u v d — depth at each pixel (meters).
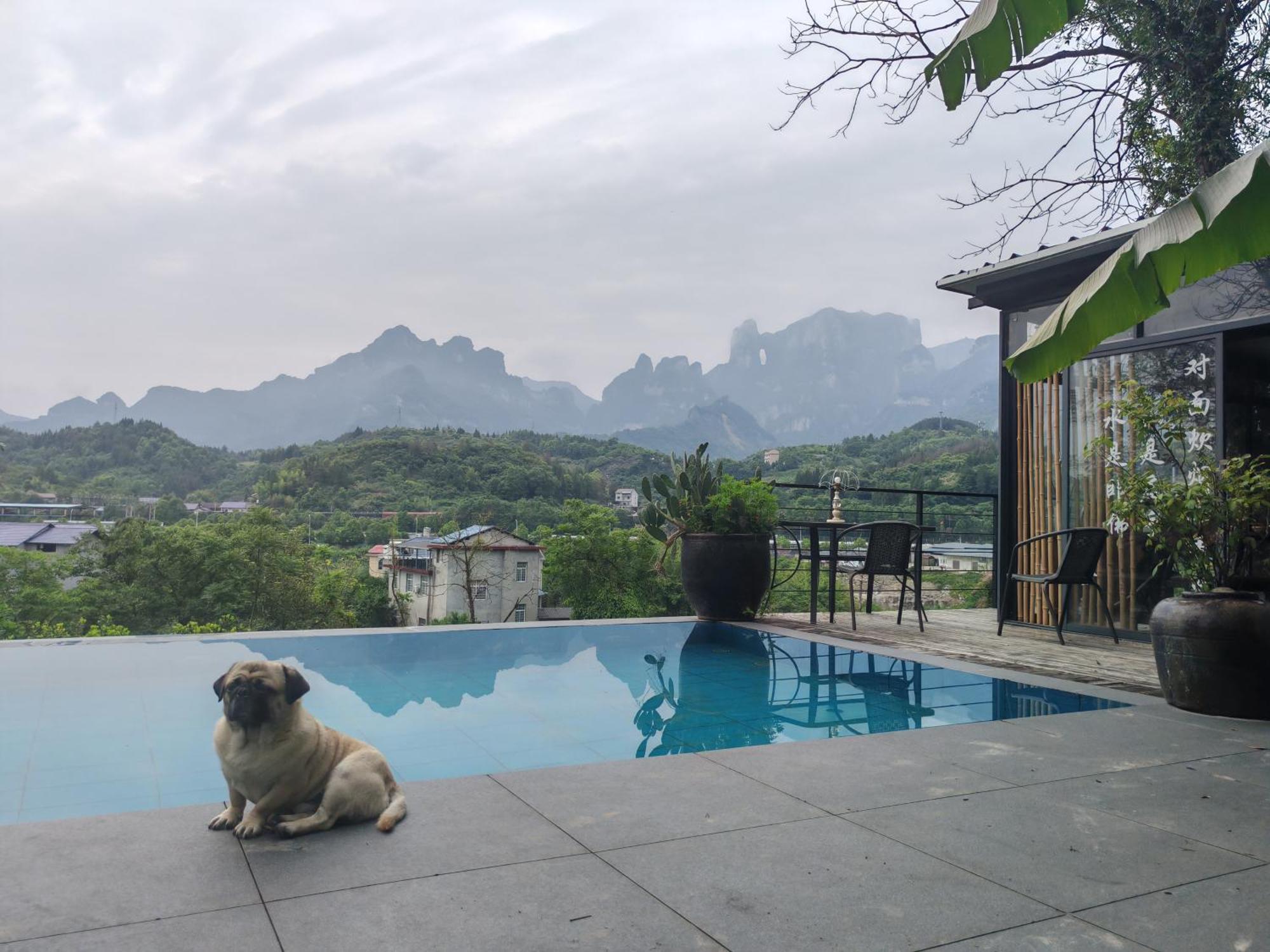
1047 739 3.27
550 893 1.74
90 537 45.22
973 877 1.87
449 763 3.12
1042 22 2.88
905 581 7.41
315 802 2.19
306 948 1.47
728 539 7.12
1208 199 2.37
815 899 1.74
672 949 1.50
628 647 5.95
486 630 6.56
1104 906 1.73
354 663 5.18
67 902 1.65
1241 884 1.85
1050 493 7.06
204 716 3.75
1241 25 7.50
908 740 3.22
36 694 4.16
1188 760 2.96
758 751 3.02
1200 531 4.01
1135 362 6.38
